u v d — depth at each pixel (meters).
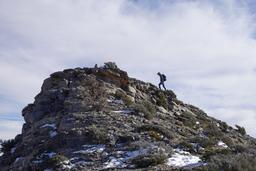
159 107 40.34
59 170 24.50
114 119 32.69
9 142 37.25
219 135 35.69
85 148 27.77
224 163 21.11
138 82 43.66
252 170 20.55
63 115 34.53
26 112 41.75
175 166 23.16
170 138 30.17
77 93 36.81
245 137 42.81
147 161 23.59
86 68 42.53
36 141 31.52
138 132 30.38
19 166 28.88
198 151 27.41
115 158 25.52
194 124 38.91
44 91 41.19
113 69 42.09
